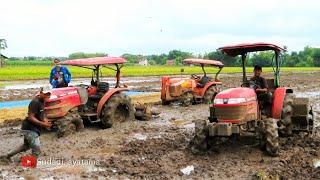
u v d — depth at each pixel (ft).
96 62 43.37
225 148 34.50
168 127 45.80
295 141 36.83
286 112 35.81
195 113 56.44
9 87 102.78
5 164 31.09
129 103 47.70
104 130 43.39
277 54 36.06
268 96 35.12
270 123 31.99
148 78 149.89
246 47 34.37
